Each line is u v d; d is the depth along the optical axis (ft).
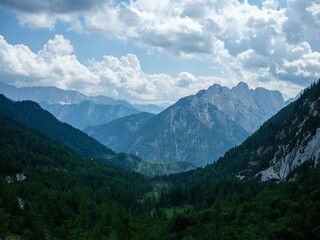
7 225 424.46
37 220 437.17
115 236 449.06
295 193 464.65
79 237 433.07
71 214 550.77
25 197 558.56
